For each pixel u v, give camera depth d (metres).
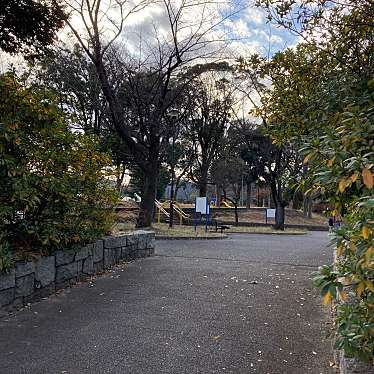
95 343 3.88
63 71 19.38
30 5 11.10
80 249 6.37
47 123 5.65
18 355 3.58
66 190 5.85
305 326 4.52
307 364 3.49
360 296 2.26
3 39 11.75
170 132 18.97
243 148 28.08
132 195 31.16
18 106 5.36
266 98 6.43
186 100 23.73
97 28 13.66
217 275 7.15
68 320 4.54
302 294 6.00
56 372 3.27
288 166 19.77
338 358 3.30
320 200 2.71
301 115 4.78
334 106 3.84
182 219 25.44
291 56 5.45
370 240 1.89
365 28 3.94
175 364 3.45
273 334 4.24
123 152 19.89
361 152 2.20
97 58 13.95
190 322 4.55
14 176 5.12
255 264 8.57
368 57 4.03
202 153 29.97
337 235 2.22
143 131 15.92
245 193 43.19
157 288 6.07
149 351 3.71
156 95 16.03
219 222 27.11
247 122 30.44
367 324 2.28
